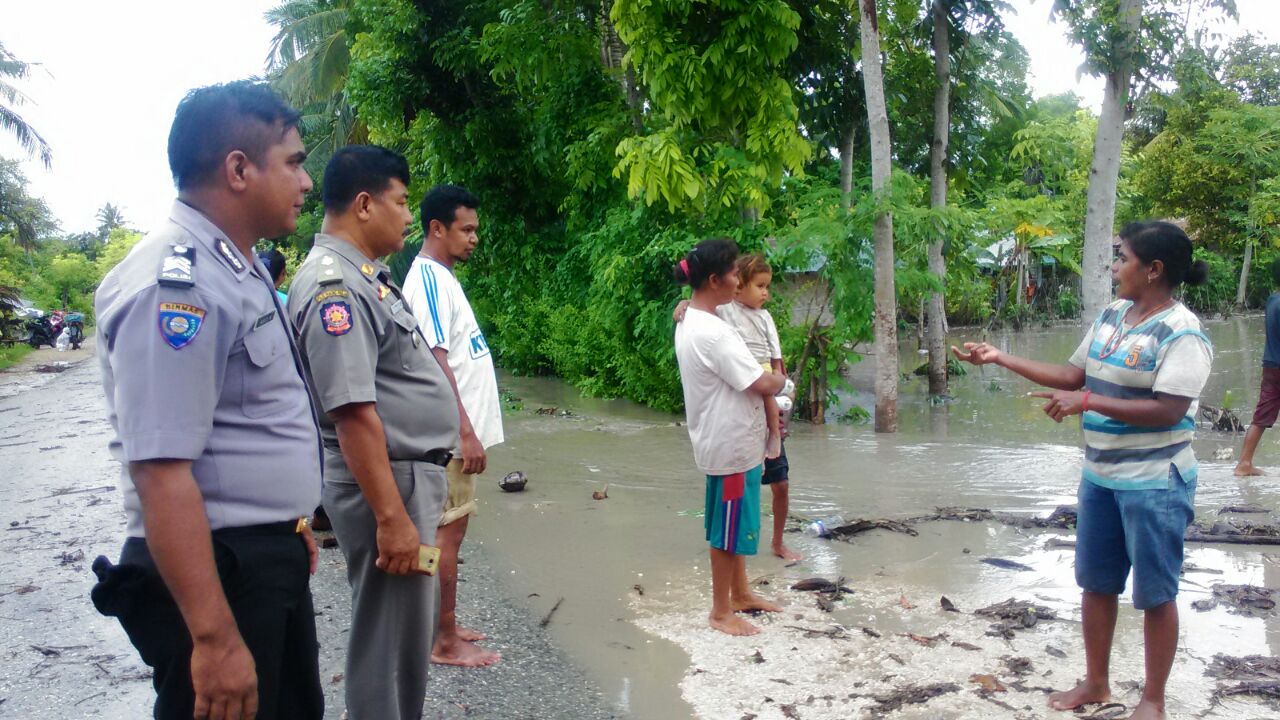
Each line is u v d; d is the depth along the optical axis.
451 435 3.05
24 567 5.58
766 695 3.69
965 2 12.16
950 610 4.51
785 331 10.31
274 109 2.26
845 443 8.76
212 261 2.09
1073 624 4.32
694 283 4.34
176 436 1.93
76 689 3.88
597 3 12.74
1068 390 3.71
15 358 25.56
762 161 9.91
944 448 8.37
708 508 4.40
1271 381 7.06
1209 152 30.17
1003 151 24.09
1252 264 31.94
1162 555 3.27
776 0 9.40
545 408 11.30
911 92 12.53
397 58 15.05
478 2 14.46
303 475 2.24
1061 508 6.02
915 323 22.92
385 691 2.90
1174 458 3.29
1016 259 25.50
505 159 15.29
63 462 9.14
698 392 4.27
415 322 2.98
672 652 4.12
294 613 2.35
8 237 37.88
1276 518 5.95
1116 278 3.48
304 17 22.80
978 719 3.46
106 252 63.50
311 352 2.65
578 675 3.91
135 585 2.04
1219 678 3.71
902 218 9.29
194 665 1.96
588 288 13.30
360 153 2.99
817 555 5.42
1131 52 9.63
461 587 5.04
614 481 7.37
